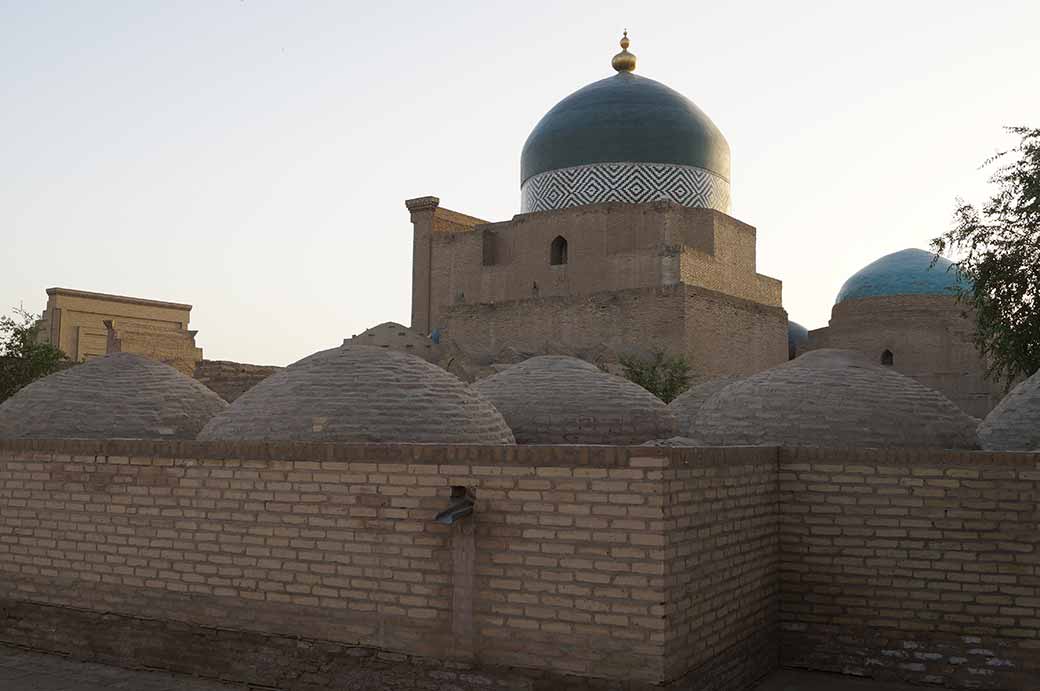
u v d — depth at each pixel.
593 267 29.38
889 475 7.43
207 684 7.21
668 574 5.91
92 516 8.00
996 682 6.99
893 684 7.17
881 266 30.52
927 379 26.22
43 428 9.91
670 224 29.22
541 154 32.00
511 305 28.44
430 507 6.62
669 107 31.30
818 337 30.81
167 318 34.75
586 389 10.68
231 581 7.31
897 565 7.35
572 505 6.17
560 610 6.15
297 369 8.62
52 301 31.98
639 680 5.88
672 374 23.19
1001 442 8.97
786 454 7.79
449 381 8.61
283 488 7.16
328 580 6.93
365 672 6.73
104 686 7.18
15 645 8.25
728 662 6.71
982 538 7.12
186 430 10.34
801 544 7.67
